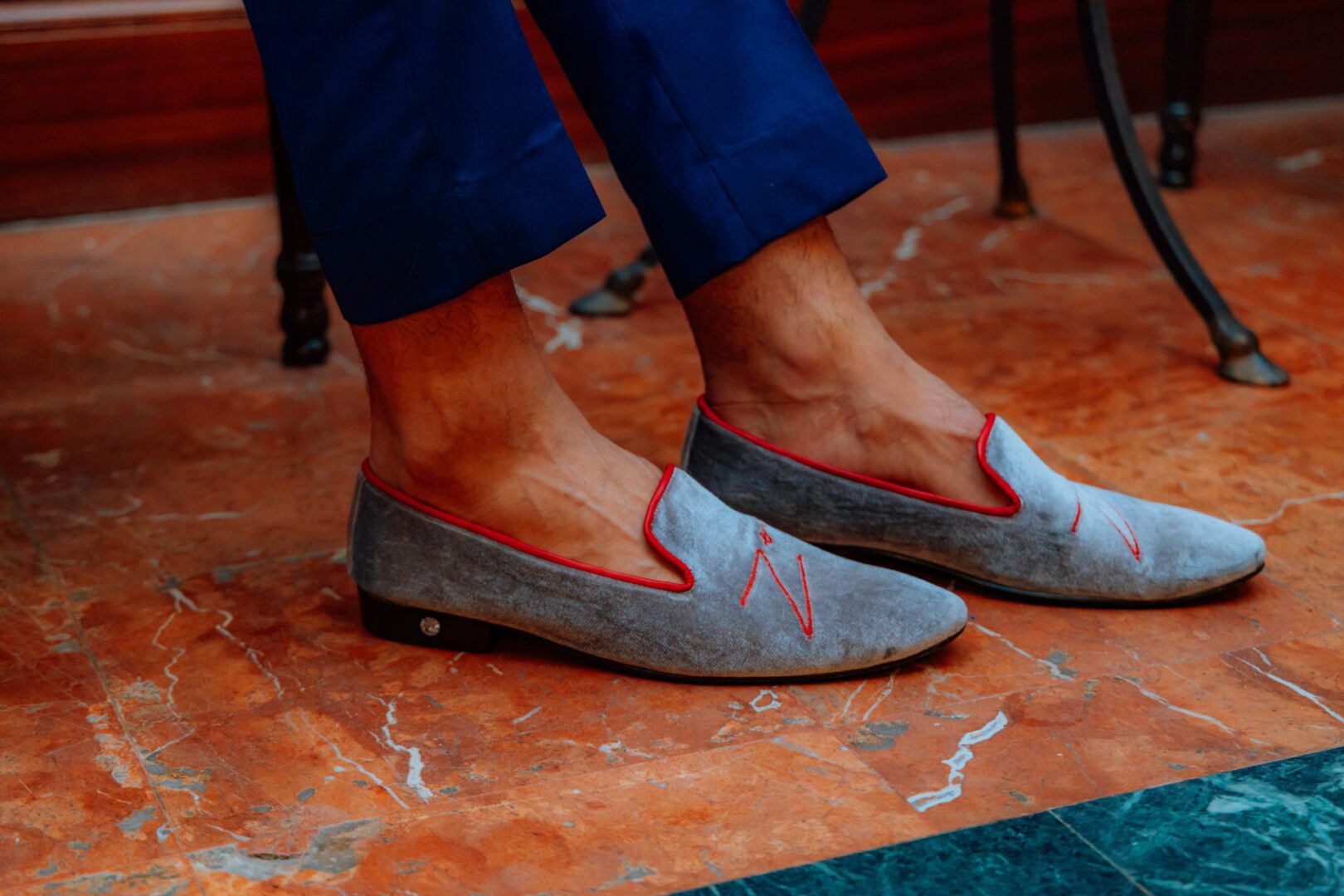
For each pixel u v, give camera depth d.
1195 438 1.26
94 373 1.43
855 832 0.74
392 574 0.92
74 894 0.69
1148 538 0.97
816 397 0.99
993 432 0.97
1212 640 0.94
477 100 0.78
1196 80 2.00
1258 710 0.85
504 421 0.87
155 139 1.92
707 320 1.00
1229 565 0.96
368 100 0.78
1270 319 1.57
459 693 0.88
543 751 0.82
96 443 1.27
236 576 1.04
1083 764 0.80
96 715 0.85
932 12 2.22
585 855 0.72
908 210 1.97
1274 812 0.75
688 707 0.87
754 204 0.92
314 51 0.77
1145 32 2.37
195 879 0.71
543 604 0.89
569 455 0.89
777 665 0.88
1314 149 2.25
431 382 0.85
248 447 1.27
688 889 0.70
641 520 0.89
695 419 1.04
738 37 0.90
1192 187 2.05
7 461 1.23
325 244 0.81
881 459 0.99
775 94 0.91
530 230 0.81
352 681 0.90
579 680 0.90
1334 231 1.87
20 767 0.80
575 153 0.82
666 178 0.92
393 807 0.77
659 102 0.90
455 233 0.80
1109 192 2.05
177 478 1.20
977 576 0.99
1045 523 0.96
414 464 0.88
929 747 0.82
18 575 1.03
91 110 1.87
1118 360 1.46
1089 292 1.66
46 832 0.74
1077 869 0.71
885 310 1.60
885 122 2.28
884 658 0.88
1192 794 0.77
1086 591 0.97
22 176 1.86
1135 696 0.87
